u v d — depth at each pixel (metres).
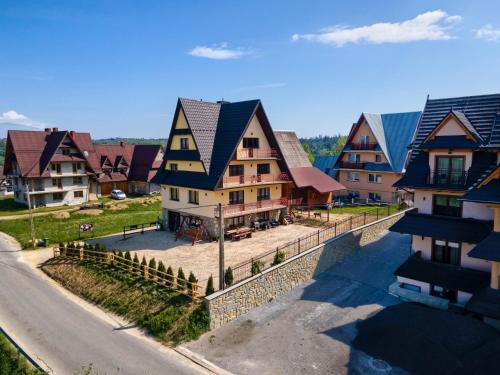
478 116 23.08
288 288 25.00
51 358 18.17
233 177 34.69
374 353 17.73
